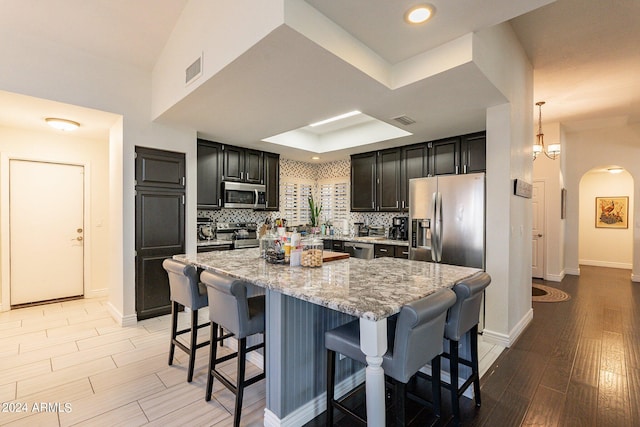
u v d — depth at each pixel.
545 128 5.72
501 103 2.96
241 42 2.04
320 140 5.43
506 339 2.95
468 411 2.00
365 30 2.14
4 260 3.82
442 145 4.36
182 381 2.32
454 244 3.45
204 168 4.39
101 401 2.07
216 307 1.97
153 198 3.57
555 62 3.43
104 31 2.91
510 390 2.22
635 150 5.63
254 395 2.16
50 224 4.14
